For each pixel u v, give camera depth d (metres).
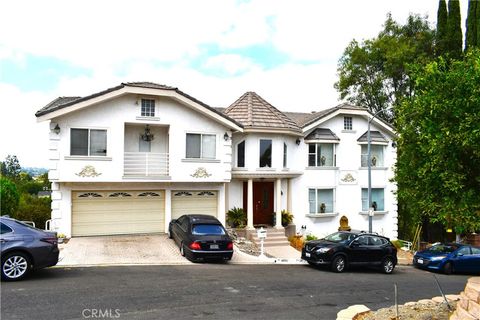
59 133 18.17
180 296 10.29
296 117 28.39
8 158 62.66
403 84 33.66
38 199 26.02
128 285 11.09
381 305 10.91
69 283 10.95
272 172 22.70
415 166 9.87
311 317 9.24
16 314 8.21
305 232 24.39
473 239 26.75
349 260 16.53
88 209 19.23
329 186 25.17
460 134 7.92
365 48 34.31
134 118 19.50
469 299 7.21
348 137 25.95
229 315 9.00
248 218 22.42
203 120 21.00
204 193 21.75
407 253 25.08
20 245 10.84
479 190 8.31
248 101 23.97
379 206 26.77
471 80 8.15
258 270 15.05
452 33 30.86
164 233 20.55
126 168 19.92
